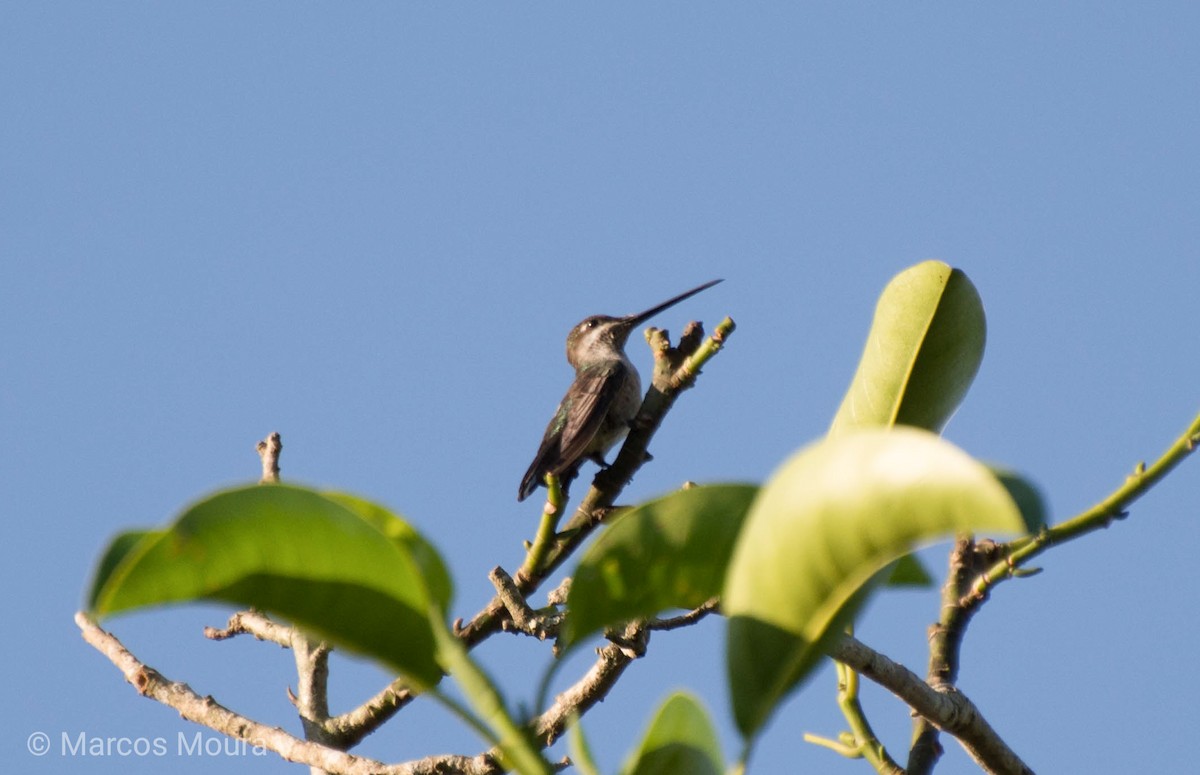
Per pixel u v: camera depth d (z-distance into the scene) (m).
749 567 3.60
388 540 3.78
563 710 7.94
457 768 8.05
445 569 4.45
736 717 3.64
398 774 8.15
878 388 5.45
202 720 8.86
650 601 4.46
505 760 3.82
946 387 5.44
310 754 8.48
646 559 4.43
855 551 3.47
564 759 7.58
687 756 4.81
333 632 3.84
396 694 9.28
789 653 3.60
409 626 3.86
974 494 3.22
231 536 3.66
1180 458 7.80
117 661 9.25
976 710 7.45
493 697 3.84
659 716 4.86
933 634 8.12
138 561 3.58
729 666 3.65
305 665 9.67
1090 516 7.91
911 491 3.33
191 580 3.69
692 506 4.45
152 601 3.66
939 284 5.47
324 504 3.71
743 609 3.62
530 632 8.52
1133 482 7.81
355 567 3.80
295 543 3.74
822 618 3.58
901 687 7.26
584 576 4.41
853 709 7.93
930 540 3.35
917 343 5.44
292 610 3.80
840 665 8.08
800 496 3.50
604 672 7.88
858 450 3.41
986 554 8.31
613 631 7.75
